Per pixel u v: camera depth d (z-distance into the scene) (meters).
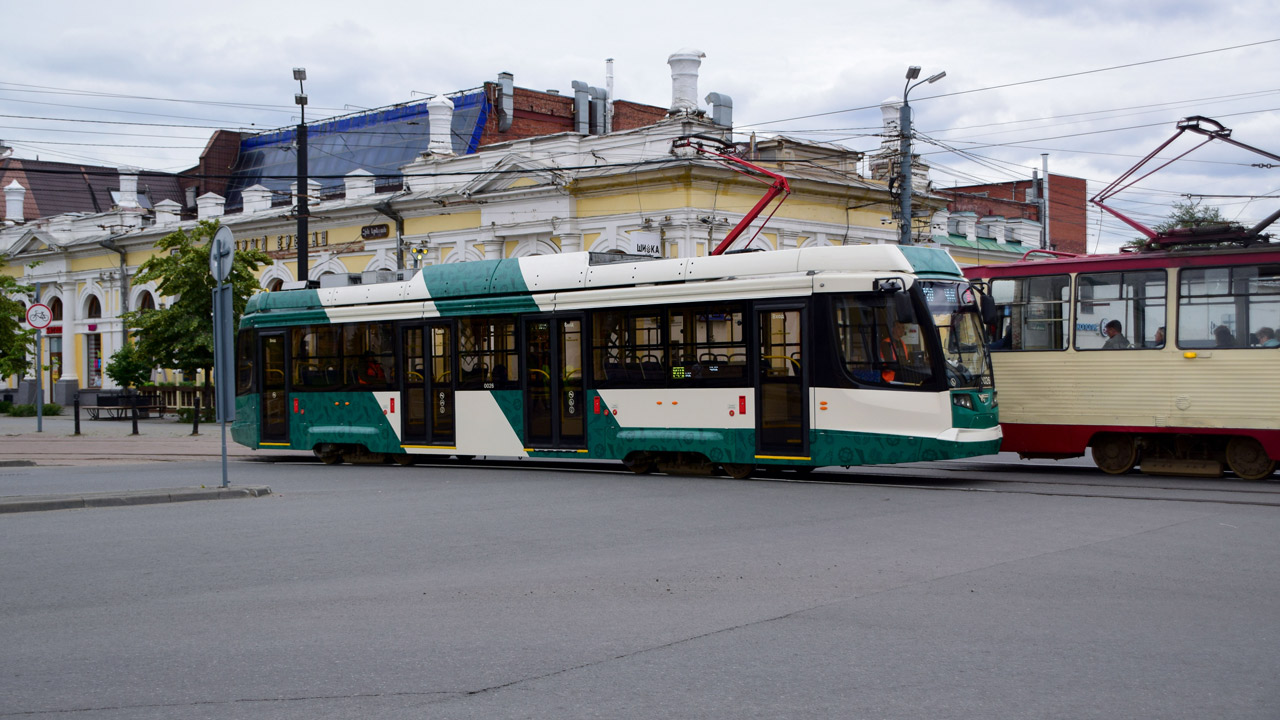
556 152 33.06
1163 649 6.59
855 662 6.32
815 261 16.08
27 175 57.53
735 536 10.79
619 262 18.88
